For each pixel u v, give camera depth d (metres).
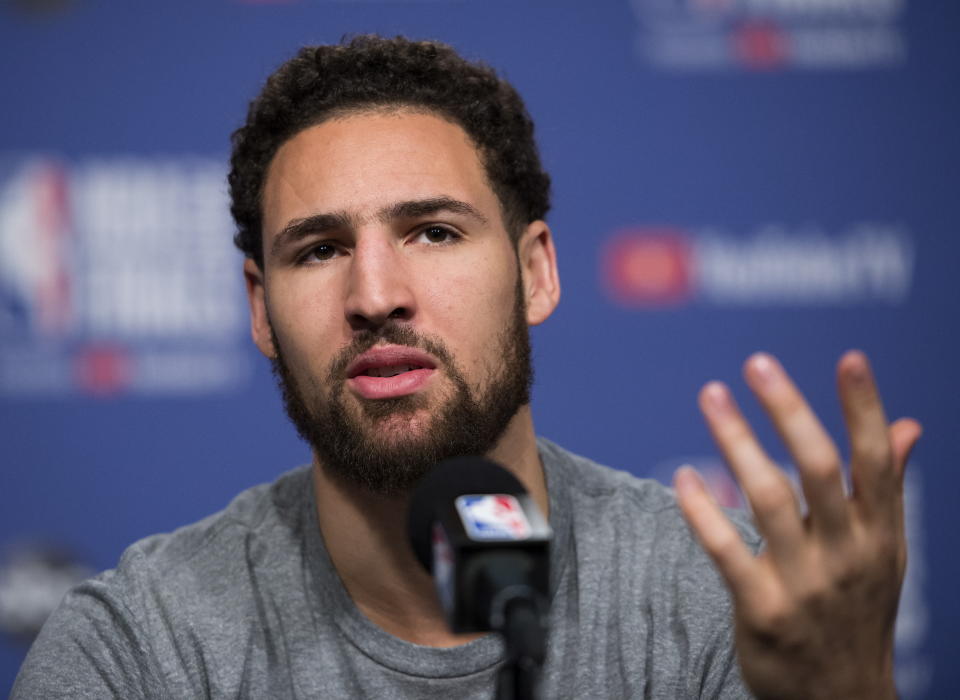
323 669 4.42
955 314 10.31
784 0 10.28
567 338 10.11
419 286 4.18
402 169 4.28
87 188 9.77
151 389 9.84
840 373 2.95
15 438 9.73
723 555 2.98
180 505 9.85
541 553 2.77
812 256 10.27
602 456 10.11
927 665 10.24
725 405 2.97
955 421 10.30
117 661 4.46
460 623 2.73
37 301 9.73
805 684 3.10
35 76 9.73
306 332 4.26
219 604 4.57
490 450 4.38
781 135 10.29
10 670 9.73
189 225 9.83
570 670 4.41
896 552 3.03
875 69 10.34
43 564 9.77
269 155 4.62
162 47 9.84
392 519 4.32
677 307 10.20
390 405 4.12
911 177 10.32
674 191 10.23
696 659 4.38
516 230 4.67
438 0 10.05
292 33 9.93
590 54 10.19
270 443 9.92
